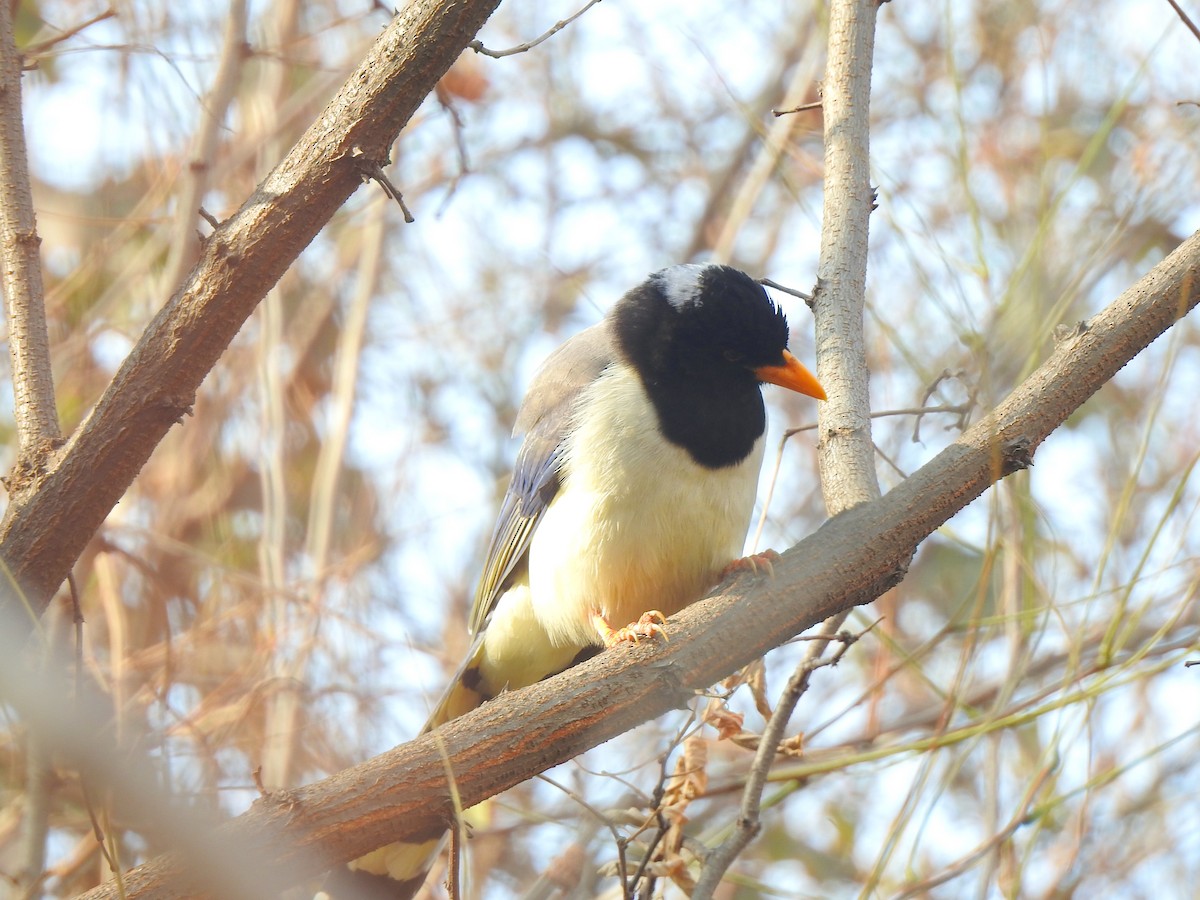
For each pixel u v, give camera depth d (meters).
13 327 7.46
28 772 8.91
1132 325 7.26
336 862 6.67
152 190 12.73
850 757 10.59
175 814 5.58
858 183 8.88
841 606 7.36
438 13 6.66
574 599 9.50
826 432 8.09
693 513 9.31
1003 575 11.36
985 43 14.45
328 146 6.84
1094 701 9.54
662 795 8.62
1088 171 13.40
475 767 6.87
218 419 13.62
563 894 10.59
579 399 9.67
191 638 11.72
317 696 12.08
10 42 7.82
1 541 7.00
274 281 7.02
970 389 8.69
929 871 12.32
